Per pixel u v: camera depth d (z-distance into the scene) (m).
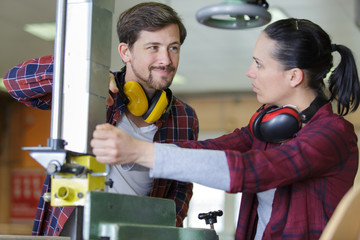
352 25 6.12
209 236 1.33
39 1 5.74
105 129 1.09
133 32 1.79
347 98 1.50
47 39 7.15
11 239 1.35
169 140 2.03
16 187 10.72
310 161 1.23
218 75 9.02
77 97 1.18
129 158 1.10
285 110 1.38
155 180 1.92
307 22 1.43
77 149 1.16
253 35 6.60
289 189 1.38
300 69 1.39
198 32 6.61
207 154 1.15
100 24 1.22
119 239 1.02
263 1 1.71
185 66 8.47
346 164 1.34
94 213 1.04
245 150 1.67
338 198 1.34
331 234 0.81
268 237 1.38
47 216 1.94
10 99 10.92
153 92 1.87
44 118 10.87
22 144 10.88
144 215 1.19
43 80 1.77
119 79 1.92
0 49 7.70
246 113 10.41
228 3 1.68
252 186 1.16
